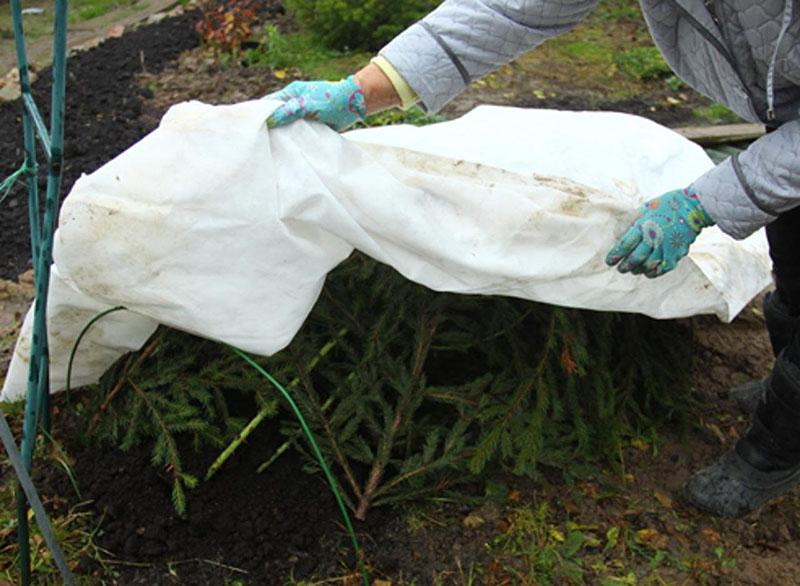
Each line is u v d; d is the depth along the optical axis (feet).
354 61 17.07
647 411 9.02
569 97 16.75
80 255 6.29
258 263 6.34
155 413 7.43
